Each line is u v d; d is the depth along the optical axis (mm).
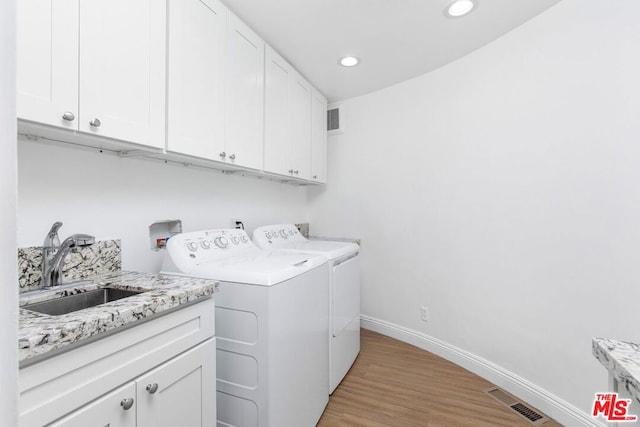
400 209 2814
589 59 1554
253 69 1872
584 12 1575
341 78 2664
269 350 1303
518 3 1699
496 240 2080
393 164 2855
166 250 1576
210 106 1527
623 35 1417
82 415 744
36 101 877
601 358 705
